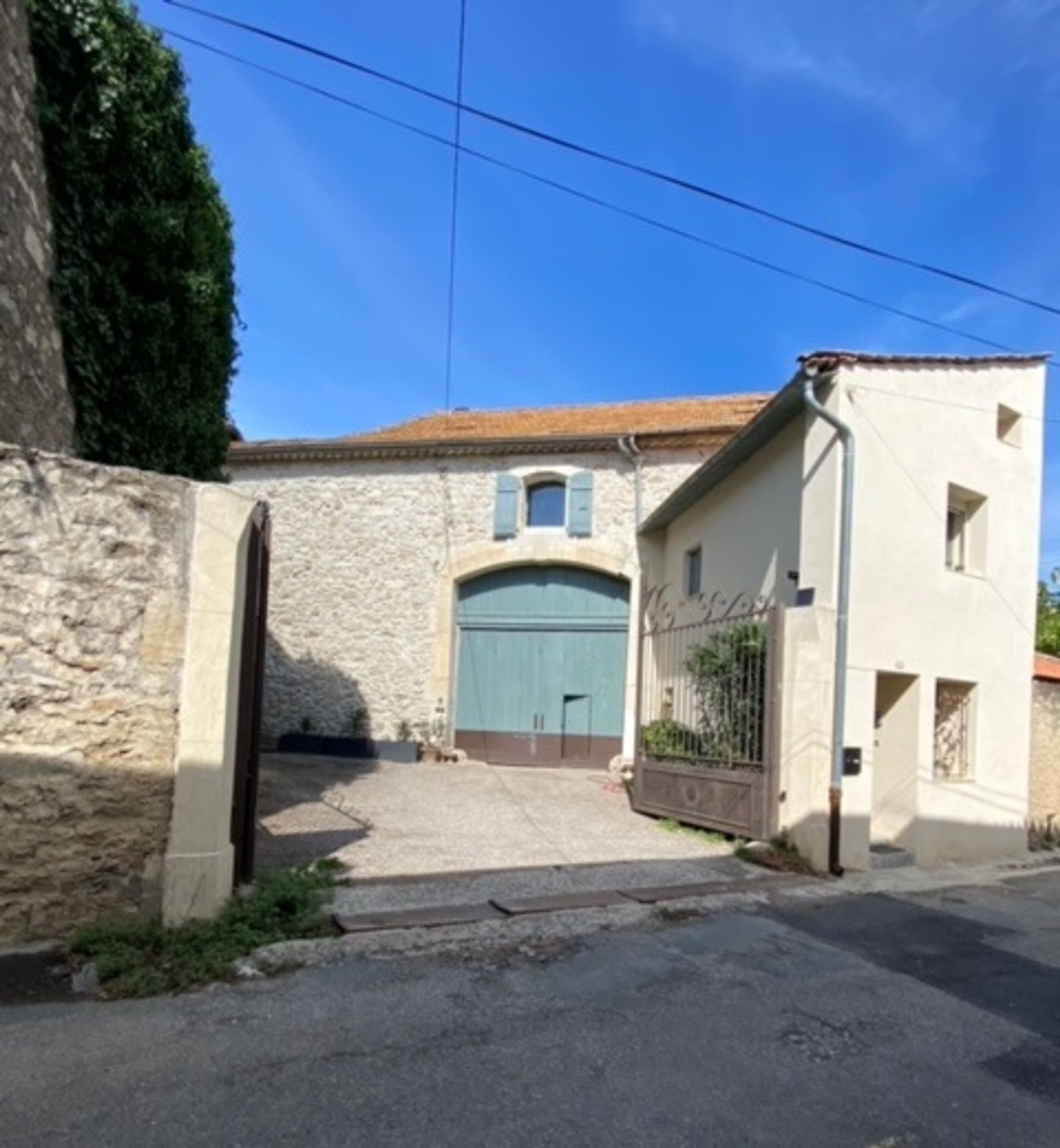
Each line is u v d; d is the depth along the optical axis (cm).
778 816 780
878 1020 409
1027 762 966
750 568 1039
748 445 1008
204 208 822
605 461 1465
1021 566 975
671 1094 323
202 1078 322
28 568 452
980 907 659
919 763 847
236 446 1563
